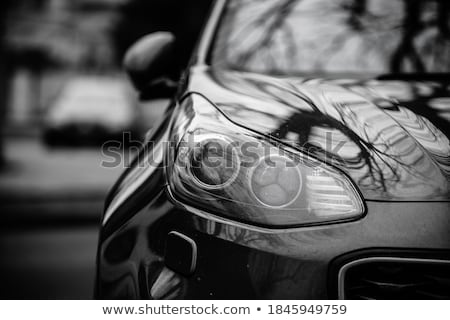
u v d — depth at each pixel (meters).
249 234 1.67
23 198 8.62
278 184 1.71
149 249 1.79
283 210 1.68
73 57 36.81
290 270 1.63
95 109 17.42
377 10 2.68
